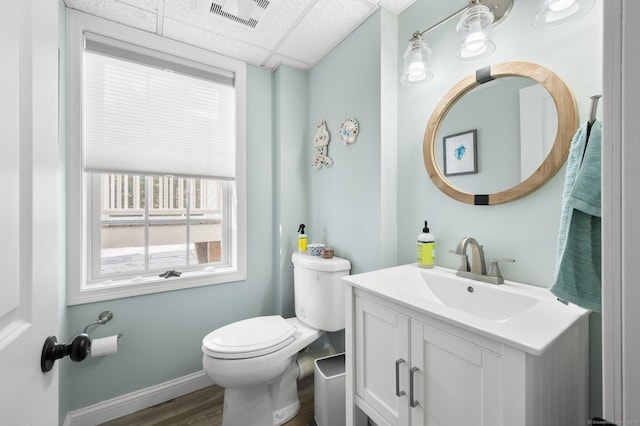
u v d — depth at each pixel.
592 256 0.68
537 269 0.95
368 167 1.47
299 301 1.68
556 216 0.91
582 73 0.85
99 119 1.48
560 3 0.78
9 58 0.42
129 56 1.56
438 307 0.78
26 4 0.48
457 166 1.18
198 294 1.74
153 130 1.63
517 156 1.00
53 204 0.56
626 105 0.37
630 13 0.37
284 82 1.94
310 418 1.49
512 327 0.65
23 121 0.47
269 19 1.48
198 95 1.77
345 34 1.60
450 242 1.22
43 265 0.52
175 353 1.66
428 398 0.79
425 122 1.31
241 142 1.89
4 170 0.41
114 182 1.64
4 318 0.41
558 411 0.68
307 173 2.01
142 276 1.67
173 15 1.44
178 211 1.83
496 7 1.04
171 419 1.48
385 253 1.41
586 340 0.79
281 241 1.94
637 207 0.36
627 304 0.37
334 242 1.73
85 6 1.37
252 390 1.38
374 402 0.98
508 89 1.02
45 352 0.51
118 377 1.50
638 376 0.36
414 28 1.37
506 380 0.61
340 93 1.68
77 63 1.39
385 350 0.94
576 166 0.71
